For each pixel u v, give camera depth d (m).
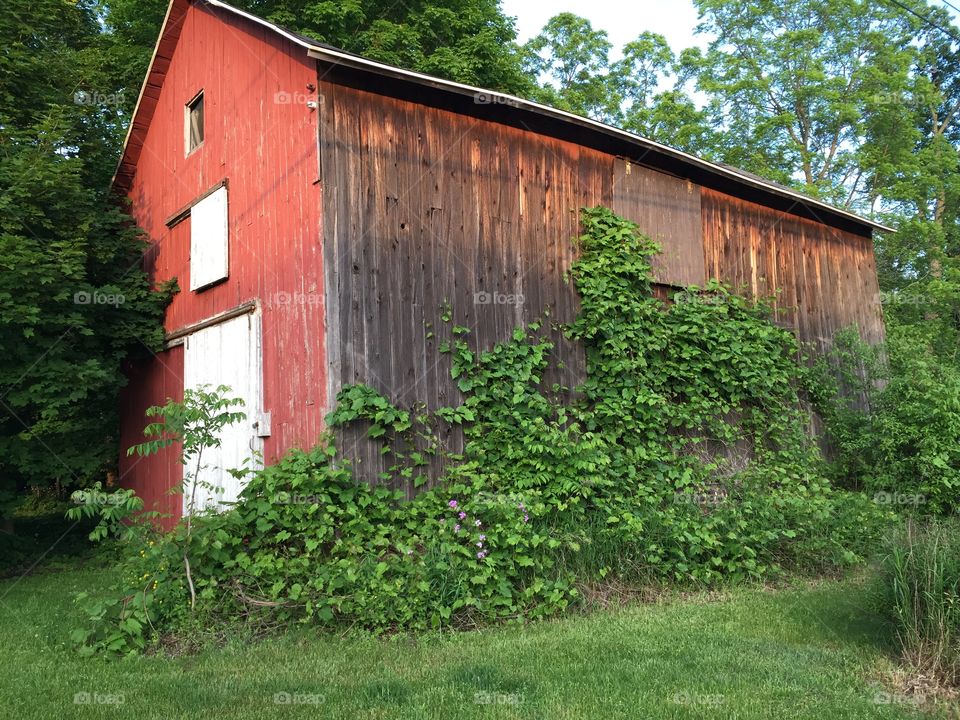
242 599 6.39
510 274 9.01
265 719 4.46
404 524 7.44
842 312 13.77
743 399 10.79
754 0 27.12
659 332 9.88
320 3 17.58
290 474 7.12
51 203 10.80
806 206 13.21
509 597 6.74
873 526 8.95
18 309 9.49
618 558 7.63
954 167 27.02
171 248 11.84
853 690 4.87
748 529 8.48
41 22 12.79
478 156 8.96
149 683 5.11
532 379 8.73
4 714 4.59
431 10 19.66
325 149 7.83
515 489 7.80
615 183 10.26
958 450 10.06
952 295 21.25
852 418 11.66
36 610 7.45
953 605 5.12
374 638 6.10
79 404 11.70
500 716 4.46
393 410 7.70
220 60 10.45
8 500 10.34
